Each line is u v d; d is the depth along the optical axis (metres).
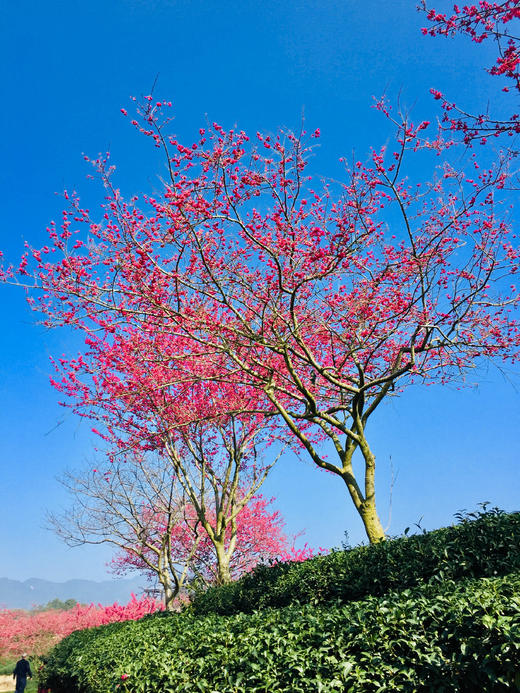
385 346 11.48
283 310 10.23
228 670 5.24
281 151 7.48
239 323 10.11
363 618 4.51
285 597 8.34
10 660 25.25
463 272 9.45
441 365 10.65
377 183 8.10
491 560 5.86
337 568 7.70
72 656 11.29
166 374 13.08
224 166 7.28
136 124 6.97
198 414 13.86
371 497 9.79
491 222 8.92
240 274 8.95
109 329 8.98
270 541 20.16
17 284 8.12
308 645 4.70
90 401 12.97
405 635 4.05
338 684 3.98
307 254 8.43
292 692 4.32
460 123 5.95
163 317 8.62
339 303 10.11
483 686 3.49
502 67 5.24
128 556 20.20
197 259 8.44
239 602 10.05
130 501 16.19
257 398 13.96
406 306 9.72
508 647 3.38
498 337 10.23
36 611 31.80
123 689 6.49
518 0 5.02
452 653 3.73
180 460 15.16
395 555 6.89
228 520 14.44
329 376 9.62
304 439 10.05
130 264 8.01
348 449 10.43
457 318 9.09
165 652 6.52
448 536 6.60
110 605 23.81
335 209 8.78
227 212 7.93
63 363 12.59
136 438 13.45
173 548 19.42
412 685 3.76
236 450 14.80
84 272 8.44
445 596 4.42
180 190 7.39
